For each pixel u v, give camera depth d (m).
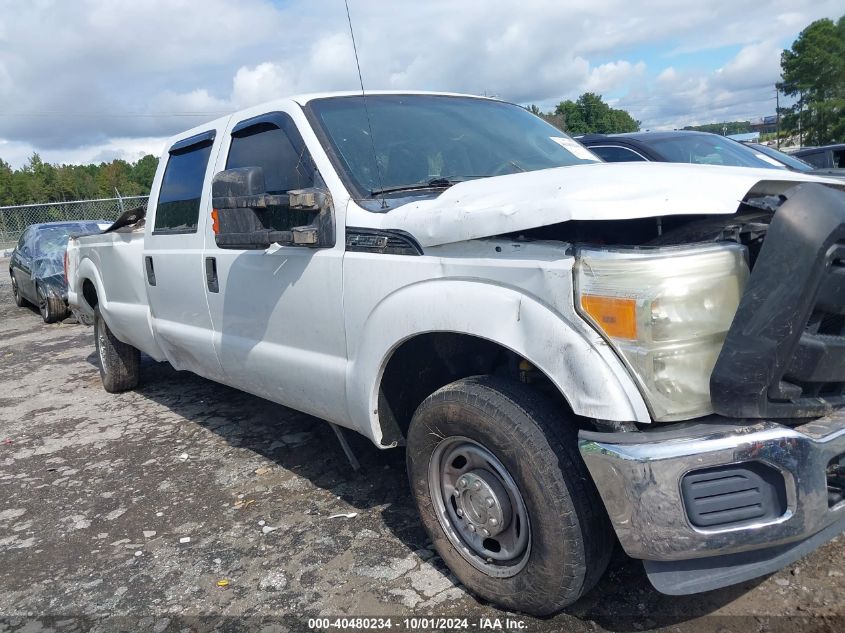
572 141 4.13
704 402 2.09
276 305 3.47
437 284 2.58
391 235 2.78
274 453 4.52
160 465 4.54
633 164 2.71
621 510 2.12
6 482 4.52
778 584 2.68
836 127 46.91
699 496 2.05
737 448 2.01
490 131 3.80
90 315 6.55
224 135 4.06
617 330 2.10
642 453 2.04
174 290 4.47
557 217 2.10
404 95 3.89
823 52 47.03
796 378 2.07
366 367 2.93
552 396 2.64
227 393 6.09
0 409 6.32
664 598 2.67
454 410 2.55
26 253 12.06
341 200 3.07
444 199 2.67
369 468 4.13
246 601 2.93
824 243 1.94
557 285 2.21
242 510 3.76
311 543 3.33
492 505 2.54
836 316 2.15
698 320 2.06
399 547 3.22
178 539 3.52
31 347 9.40
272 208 3.40
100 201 25.48
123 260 5.29
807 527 2.07
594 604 2.67
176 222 4.48
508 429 2.38
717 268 2.09
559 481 2.29
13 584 3.25
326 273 3.10
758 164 7.11
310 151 3.31
